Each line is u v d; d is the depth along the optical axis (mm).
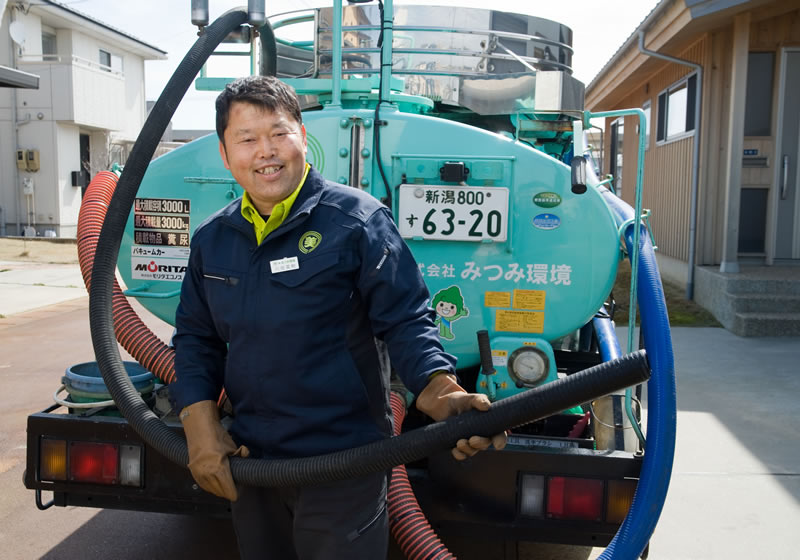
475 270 2795
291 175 1742
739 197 8289
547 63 4047
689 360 6621
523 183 2734
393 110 2859
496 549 3379
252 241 1780
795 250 9141
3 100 20250
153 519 3648
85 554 3258
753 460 4285
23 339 7695
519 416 1583
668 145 10828
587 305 2768
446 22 3693
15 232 20688
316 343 1747
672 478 4031
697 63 9000
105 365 2129
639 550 2244
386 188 2801
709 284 8562
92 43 22484
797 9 8555
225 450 1764
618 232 2762
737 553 3232
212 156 2904
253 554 1952
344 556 1777
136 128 25062
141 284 3014
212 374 1938
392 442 1654
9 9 19453
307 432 1782
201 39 2586
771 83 8922
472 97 3514
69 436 2648
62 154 20672
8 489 3938
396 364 1767
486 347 2580
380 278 1754
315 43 3572
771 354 6828
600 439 2674
